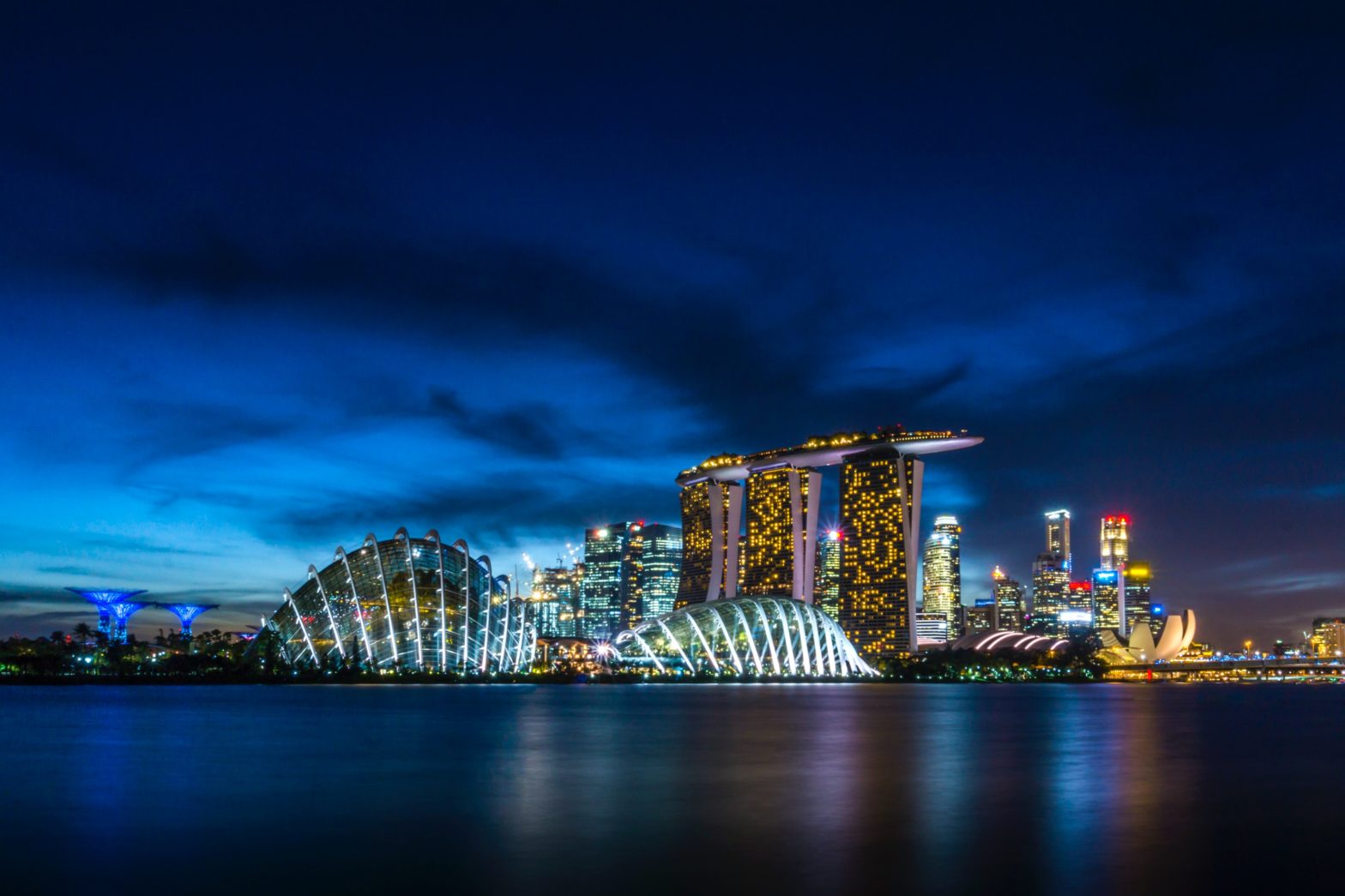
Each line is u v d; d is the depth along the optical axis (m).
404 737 78.12
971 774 55.09
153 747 68.56
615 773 54.47
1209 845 34.12
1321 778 54.38
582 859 31.64
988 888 28.12
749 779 52.34
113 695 163.62
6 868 30.56
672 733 85.81
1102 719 123.62
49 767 56.03
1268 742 82.75
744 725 99.56
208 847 33.56
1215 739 85.69
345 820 38.78
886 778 53.12
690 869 30.39
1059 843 34.41
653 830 36.62
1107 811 41.62
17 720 96.56
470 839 34.81
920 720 112.50
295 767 56.94
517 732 84.69
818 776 53.81
